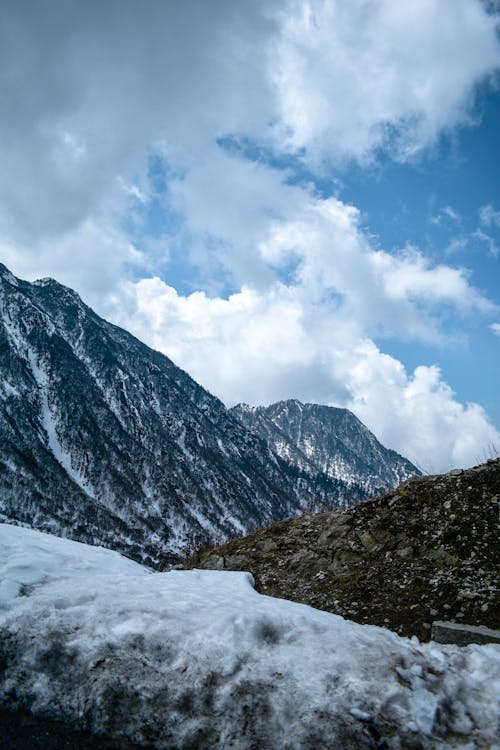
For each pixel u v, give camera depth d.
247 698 5.84
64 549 11.13
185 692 5.94
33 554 10.10
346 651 6.66
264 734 5.40
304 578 12.96
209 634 6.89
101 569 10.32
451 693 6.00
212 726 5.52
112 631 6.91
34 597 7.72
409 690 5.92
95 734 5.45
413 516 13.81
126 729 5.51
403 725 5.46
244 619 7.22
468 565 11.25
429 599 10.44
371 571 12.25
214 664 6.34
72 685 6.05
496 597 9.87
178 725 5.55
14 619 7.02
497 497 13.25
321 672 6.22
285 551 14.55
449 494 14.18
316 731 5.38
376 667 6.30
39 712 5.73
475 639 7.98
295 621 7.41
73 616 7.22
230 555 15.15
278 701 5.78
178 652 6.54
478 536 12.10
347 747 5.21
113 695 5.89
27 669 6.27
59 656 6.46
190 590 8.93
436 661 6.65
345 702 5.73
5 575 8.63
